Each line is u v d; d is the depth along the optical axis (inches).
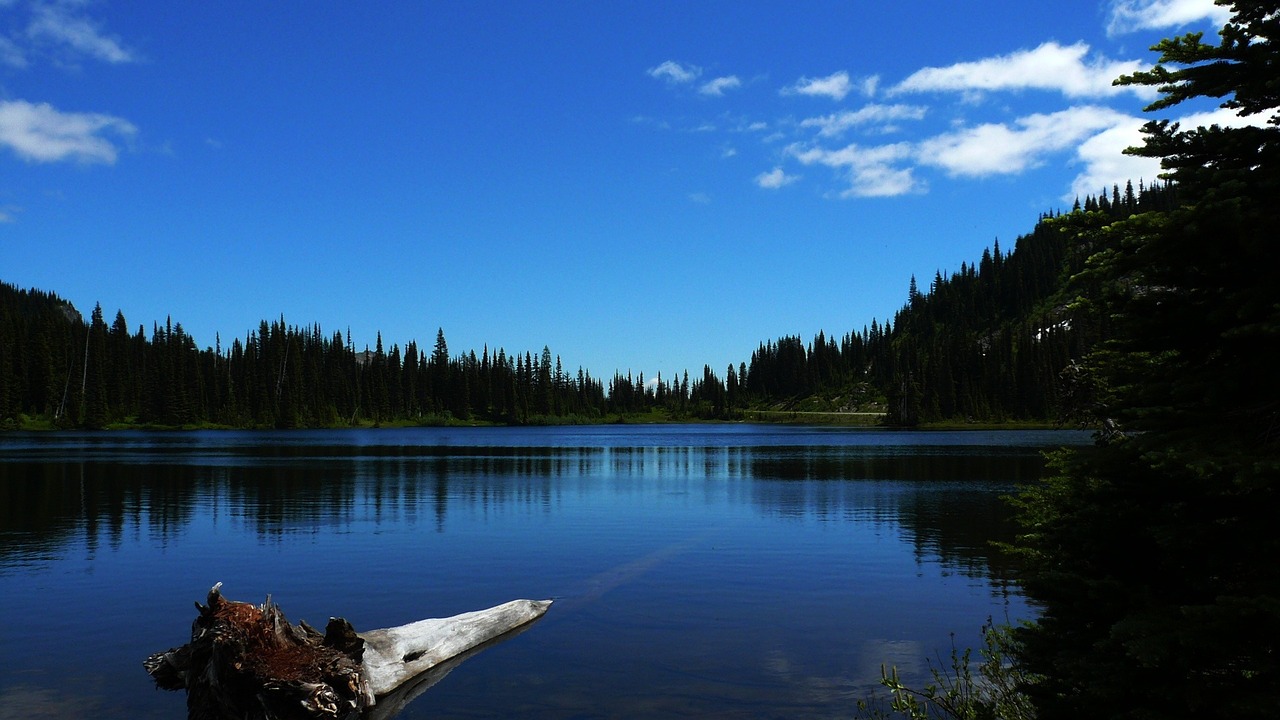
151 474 2084.2
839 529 1120.2
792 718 423.8
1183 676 252.7
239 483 1847.9
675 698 456.4
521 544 995.3
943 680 477.7
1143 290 287.3
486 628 579.5
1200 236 257.1
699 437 5738.2
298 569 831.1
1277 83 256.1
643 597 705.0
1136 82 292.5
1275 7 264.1
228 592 721.6
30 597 700.7
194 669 416.5
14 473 2092.8
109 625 609.6
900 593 716.7
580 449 3846.0
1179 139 277.7
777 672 501.7
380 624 619.8
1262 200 253.0
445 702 455.8
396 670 490.6
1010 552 457.1
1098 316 303.1
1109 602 274.8
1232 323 257.8
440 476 2105.1
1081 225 297.6
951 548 955.3
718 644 562.6
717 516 1274.6
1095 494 297.3
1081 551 298.7
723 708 439.8
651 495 1617.9
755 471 2299.5
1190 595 269.1
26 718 425.1
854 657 531.5
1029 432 5954.7
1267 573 255.9
